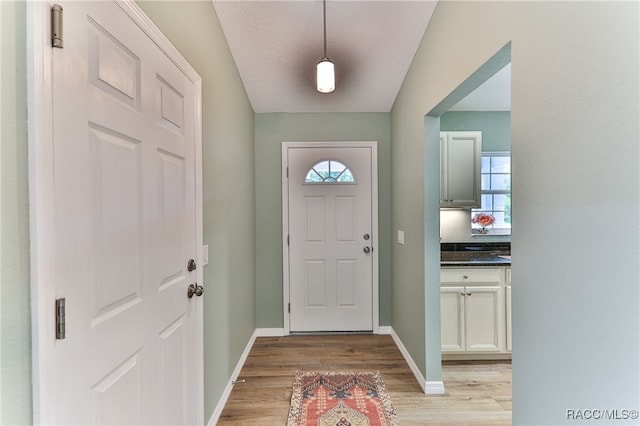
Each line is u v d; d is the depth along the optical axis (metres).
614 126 0.71
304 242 2.95
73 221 0.72
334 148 2.92
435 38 1.79
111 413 0.84
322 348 2.63
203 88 1.58
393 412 1.78
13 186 0.60
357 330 2.95
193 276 1.39
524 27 1.01
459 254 2.83
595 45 0.76
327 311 2.96
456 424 1.68
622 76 0.69
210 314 1.65
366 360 2.42
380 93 2.64
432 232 1.98
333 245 2.95
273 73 2.37
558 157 0.88
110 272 0.84
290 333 2.95
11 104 0.60
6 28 0.59
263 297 2.95
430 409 1.81
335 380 2.12
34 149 0.63
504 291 2.35
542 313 0.95
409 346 2.33
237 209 2.25
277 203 2.94
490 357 2.40
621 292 0.71
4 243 0.59
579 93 0.80
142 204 0.99
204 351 1.55
